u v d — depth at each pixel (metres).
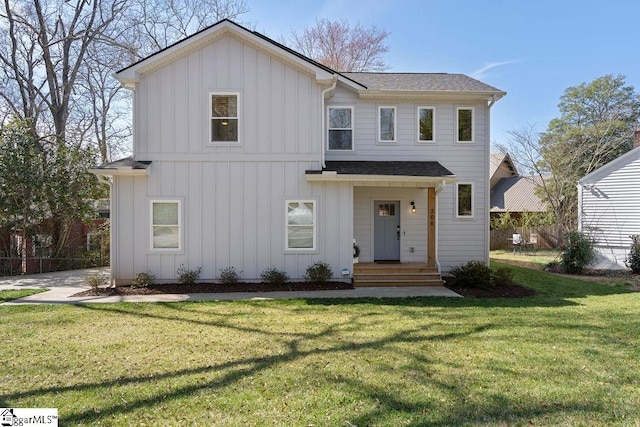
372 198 13.23
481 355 5.13
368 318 7.23
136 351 5.37
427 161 12.92
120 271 10.80
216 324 6.86
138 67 10.60
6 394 4.00
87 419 3.49
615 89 32.34
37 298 9.37
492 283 10.45
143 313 7.75
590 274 13.76
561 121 33.78
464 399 3.86
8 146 14.71
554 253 22.81
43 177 15.16
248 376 4.45
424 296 9.45
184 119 10.95
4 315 7.60
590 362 4.89
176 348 5.49
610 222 15.36
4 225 15.16
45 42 18.42
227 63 11.01
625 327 6.52
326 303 8.62
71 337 6.06
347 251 11.23
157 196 10.88
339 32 29.50
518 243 23.75
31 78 19.67
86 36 19.25
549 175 27.19
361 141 12.94
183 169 10.96
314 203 11.16
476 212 13.08
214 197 11.02
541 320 7.02
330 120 12.92
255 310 7.97
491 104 12.89
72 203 16.06
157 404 3.78
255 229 11.09
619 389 4.09
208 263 11.00
